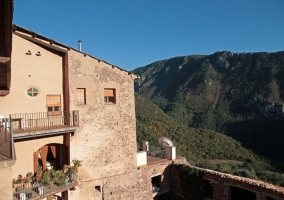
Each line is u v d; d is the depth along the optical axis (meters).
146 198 18.11
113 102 16.69
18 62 13.09
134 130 17.67
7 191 7.64
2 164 7.52
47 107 14.09
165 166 19.70
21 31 12.80
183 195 19.09
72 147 14.63
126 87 17.23
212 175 17.34
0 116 12.00
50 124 14.05
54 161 15.01
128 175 17.25
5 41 8.23
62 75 14.66
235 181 15.98
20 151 12.95
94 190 15.67
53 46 13.77
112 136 16.44
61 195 14.76
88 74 15.30
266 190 14.39
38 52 13.77
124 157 17.06
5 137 8.19
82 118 15.05
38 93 13.76
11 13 6.76
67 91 14.49
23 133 11.88
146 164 18.73
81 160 15.02
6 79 11.48
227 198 16.38
